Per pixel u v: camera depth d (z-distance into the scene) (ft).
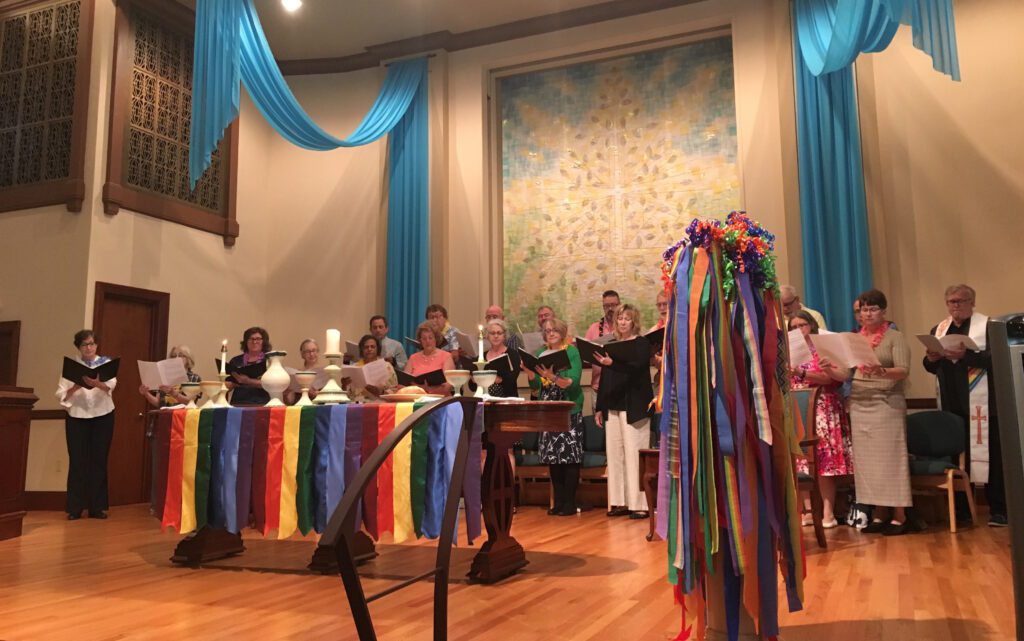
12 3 24.97
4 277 23.62
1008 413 5.41
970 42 21.80
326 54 29.09
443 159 27.12
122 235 23.70
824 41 21.49
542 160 26.96
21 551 14.71
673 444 7.37
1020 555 5.28
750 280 7.42
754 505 7.00
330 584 11.27
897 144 22.13
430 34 27.68
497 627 8.57
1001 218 20.92
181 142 25.99
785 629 8.18
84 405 20.54
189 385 13.41
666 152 25.48
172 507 12.57
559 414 11.43
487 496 11.40
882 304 14.78
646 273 25.26
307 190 29.01
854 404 14.87
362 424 11.51
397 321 26.63
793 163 22.88
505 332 19.67
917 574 10.87
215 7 21.07
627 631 8.30
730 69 25.00
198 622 9.07
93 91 23.40
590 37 26.04
